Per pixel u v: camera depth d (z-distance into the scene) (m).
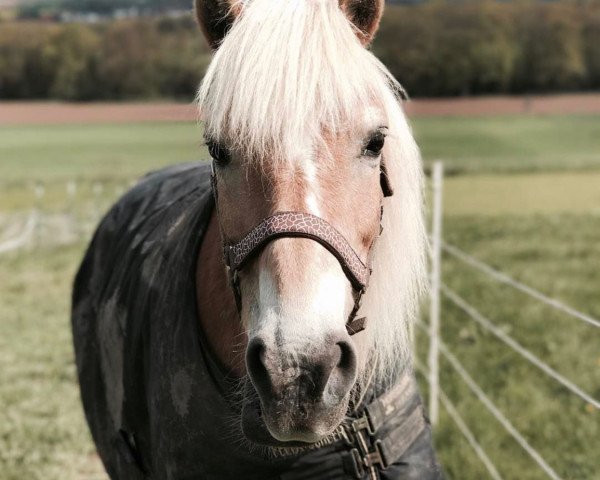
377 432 2.03
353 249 1.71
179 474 2.05
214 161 1.84
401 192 1.98
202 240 2.17
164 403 2.07
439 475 2.14
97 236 3.22
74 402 5.41
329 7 1.80
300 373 1.54
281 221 1.64
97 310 2.82
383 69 1.93
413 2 59.59
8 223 14.36
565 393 5.14
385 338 2.00
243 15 1.83
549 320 6.74
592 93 52.66
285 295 1.58
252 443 1.92
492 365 5.66
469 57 49.66
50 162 29.44
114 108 52.22
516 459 4.24
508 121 42.53
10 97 55.97
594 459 4.19
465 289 8.02
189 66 53.19
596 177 20.92
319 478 2.00
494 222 13.52
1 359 6.41
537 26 52.44
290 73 1.68
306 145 1.67
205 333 2.02
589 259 9.67
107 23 58.62
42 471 4.33
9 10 109.38
